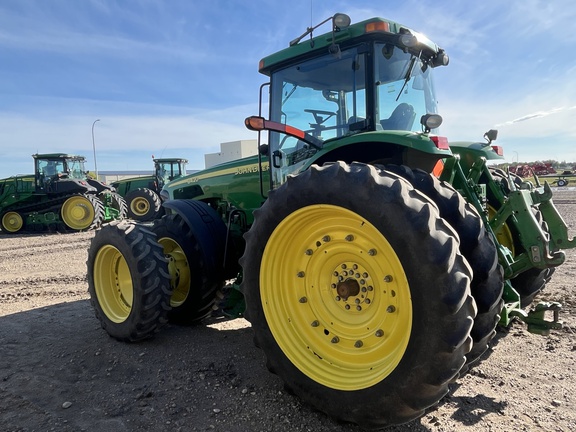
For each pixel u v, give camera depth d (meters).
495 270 2.58
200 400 2.96
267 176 4.41
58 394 3.08
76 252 10.07
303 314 2.89
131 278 3.83
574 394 2.89
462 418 2.66
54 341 4.08
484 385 3.05
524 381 3.08
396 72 3.54
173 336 4.16
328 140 3.62
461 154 3.66
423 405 2.25
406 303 2.38
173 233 4.34
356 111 3.48
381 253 2.51
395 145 3.32
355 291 2.69
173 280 4.29
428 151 2.84
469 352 2.42
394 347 2.49
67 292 6.02
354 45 3.46
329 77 3.62
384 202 2.31
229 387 3.13
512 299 2.88
